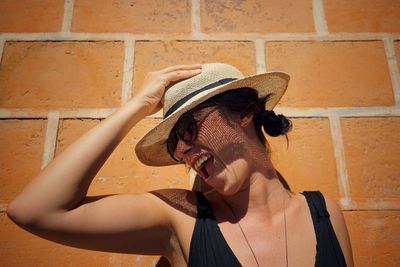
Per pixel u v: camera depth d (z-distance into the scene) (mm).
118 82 1065
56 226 661
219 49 1096
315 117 1041
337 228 745
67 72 1072
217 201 794
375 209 972
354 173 998
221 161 730
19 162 1002
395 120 1040
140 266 943
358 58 1093
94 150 690
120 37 1104
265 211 751
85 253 947
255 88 808
